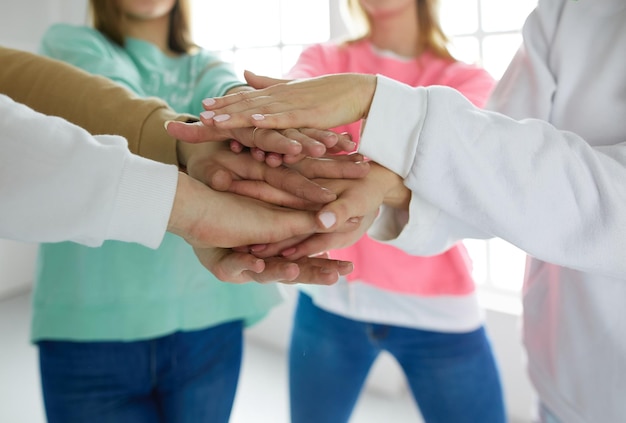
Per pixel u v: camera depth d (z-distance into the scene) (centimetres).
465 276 102
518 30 160
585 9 62
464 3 167
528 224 51
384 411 178
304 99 54
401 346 106
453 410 103
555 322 65
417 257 102
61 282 87
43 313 87
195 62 102
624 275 52
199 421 93
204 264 58
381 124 53
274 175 57
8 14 254
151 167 47
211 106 56
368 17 114
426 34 111
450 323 101
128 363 88
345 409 112
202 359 94
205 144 66
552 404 66
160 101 71
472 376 103
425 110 52
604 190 50
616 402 60
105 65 89
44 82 71
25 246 272
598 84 60
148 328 87
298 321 114
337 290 107
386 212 67
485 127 52
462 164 51
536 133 52
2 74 72
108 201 44
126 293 87
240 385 196
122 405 88
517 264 176
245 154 60
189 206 49
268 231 53
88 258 87
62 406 86
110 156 45
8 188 42
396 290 102
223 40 230
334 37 190
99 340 86
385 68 110
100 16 100
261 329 225
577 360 63
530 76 67
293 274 50
